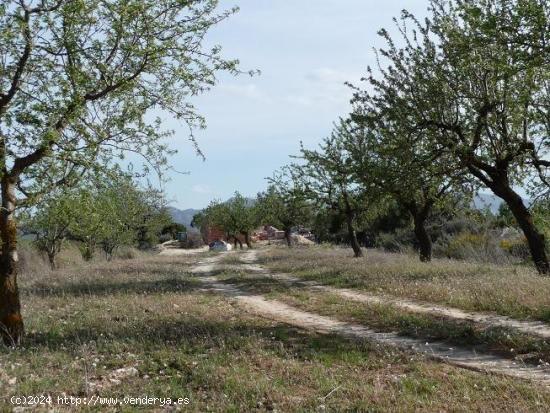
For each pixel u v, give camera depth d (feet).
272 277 87.40
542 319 40.88
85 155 36.68
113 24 36.55
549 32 41.09
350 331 41.65
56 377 27.12
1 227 36.40
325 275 80.43
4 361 30.35
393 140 63.62
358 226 134.21
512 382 26.71
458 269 69.46
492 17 42.29
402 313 46.16
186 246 265.95
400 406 23.18
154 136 38.65
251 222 245.45
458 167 60.39
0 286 36.01
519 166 60.13
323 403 23.59
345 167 79.30
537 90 51.19
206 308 52.60
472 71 57.62
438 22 60.90
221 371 28.22
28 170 38.34
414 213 88.48
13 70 36.24
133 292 63.52
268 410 23.29
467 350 34.55
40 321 44.09
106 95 38.60
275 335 38.83
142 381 27.20
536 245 60.29
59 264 120.67
